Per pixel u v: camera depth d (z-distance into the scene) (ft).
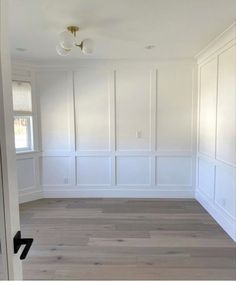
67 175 14.14
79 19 7.82
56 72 13.47
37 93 13.52
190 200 13.55
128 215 11.54
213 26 8.48
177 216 11.37
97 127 13.80
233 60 8.96
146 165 13.97
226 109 9.64
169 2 6.72
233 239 9.14
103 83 13.50
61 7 6.95
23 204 13.11
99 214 11.69
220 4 6.85
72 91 13.56
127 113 13.65
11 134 2.63
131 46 10.76
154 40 9.95
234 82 8.92
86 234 9.67
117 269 7.40
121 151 13.89
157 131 13.66
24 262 7.78
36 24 8.18
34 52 11.53
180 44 10.52
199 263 7.67
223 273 7.17
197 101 13.23
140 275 7.10
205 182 12.28
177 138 13.62
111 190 14.16
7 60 2.58
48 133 13.84
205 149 12.19
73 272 7.29
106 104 13.64
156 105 13.48
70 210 12.24
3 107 2.47
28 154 13.44
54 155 13.99
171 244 8.85
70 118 13.74
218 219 10.63
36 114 13.60
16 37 9.45
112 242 9.02
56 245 8.84
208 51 11.27
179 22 8.14
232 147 9.15
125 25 8.36
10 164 2.60
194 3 6.78
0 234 2.48
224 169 9.93
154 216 11.40
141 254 8.20
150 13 7.41
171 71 13.24
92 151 13.97
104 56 12.48
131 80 13.42
